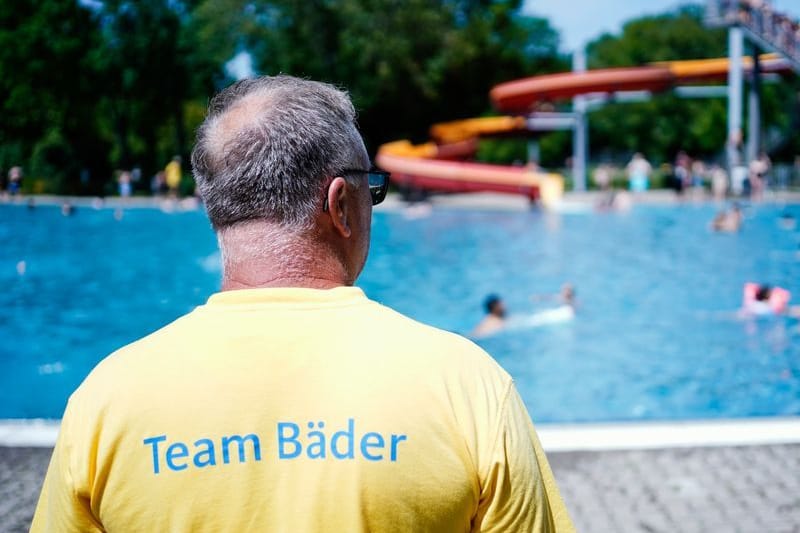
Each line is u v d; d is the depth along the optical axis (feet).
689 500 14.35
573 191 116.16
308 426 3.72
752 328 33.45
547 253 54.49
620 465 15.98
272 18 141.69
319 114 4.19
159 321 36.83
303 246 4.13
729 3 92.32
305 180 4.10
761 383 26.13
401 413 3.71
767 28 90.33
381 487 3.60
